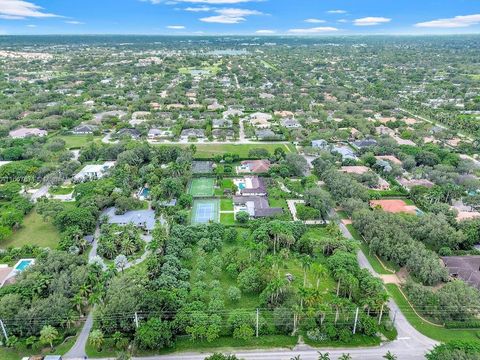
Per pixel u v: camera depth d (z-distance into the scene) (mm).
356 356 96000
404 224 144125
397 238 132750
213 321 100625
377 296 103188
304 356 96250
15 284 110062
